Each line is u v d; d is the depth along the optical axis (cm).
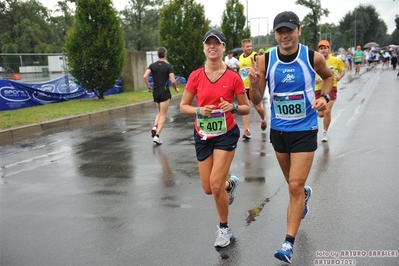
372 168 591
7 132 961
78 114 1218
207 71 366
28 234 407
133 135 941
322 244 362
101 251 365
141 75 2039
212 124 360
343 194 488
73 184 573
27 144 875
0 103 1256
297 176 343
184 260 343
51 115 1178
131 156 729
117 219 438
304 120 348
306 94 346
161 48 825
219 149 361
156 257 350
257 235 385
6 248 378
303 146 345
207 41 356
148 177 594
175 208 464
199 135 369
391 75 2550
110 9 1472
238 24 2838
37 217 452
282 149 363
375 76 2528
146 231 404
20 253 367
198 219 429
